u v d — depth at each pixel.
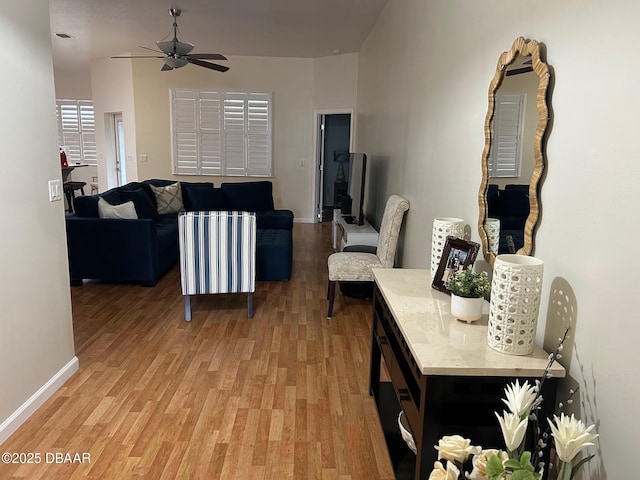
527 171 1.67
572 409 1.38
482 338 1.58
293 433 2.22
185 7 4.79
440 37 2.83
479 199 2.08
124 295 4.19
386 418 2.28
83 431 2.19
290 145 7.83
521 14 1.75
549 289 1.53
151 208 5.54
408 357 1.64
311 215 8.10
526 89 1.68
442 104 2.79
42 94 2.40
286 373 2.80
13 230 2.17
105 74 7.78
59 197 2.58
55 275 2.54
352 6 4.73
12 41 2.13
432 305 1.90
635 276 1.11
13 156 2.16
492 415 1.47
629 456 1.13
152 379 2.69
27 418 2.27
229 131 7.71
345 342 3.26
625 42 1.16
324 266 5.35
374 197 5.48
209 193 6.41
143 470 1.94
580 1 1.35
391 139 4.47
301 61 7.54
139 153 7.70
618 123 1.18
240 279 3.61
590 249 1.30
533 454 1.21
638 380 1.10
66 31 5.84
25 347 2.27
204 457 2.03
